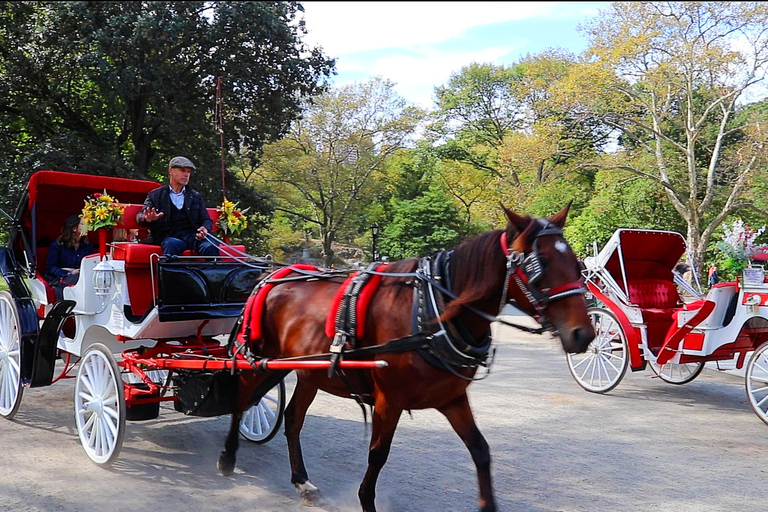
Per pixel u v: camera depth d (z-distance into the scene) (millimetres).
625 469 5727
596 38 26203
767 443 6562
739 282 7922
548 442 6547
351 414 7574
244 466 5730
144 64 20812
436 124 47812
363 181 39250
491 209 39500
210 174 23000
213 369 5355
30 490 4973
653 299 9375
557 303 3717
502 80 46969
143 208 6043
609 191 31891
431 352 4133
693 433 6922
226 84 21969
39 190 7457
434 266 4328
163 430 6797
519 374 10344
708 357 8281
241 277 5992
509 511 4758
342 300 4562
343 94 38219
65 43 20359
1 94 21672
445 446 6359
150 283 5730
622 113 27531
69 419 7090
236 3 21672
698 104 28781
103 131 25172
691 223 27266
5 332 7117
